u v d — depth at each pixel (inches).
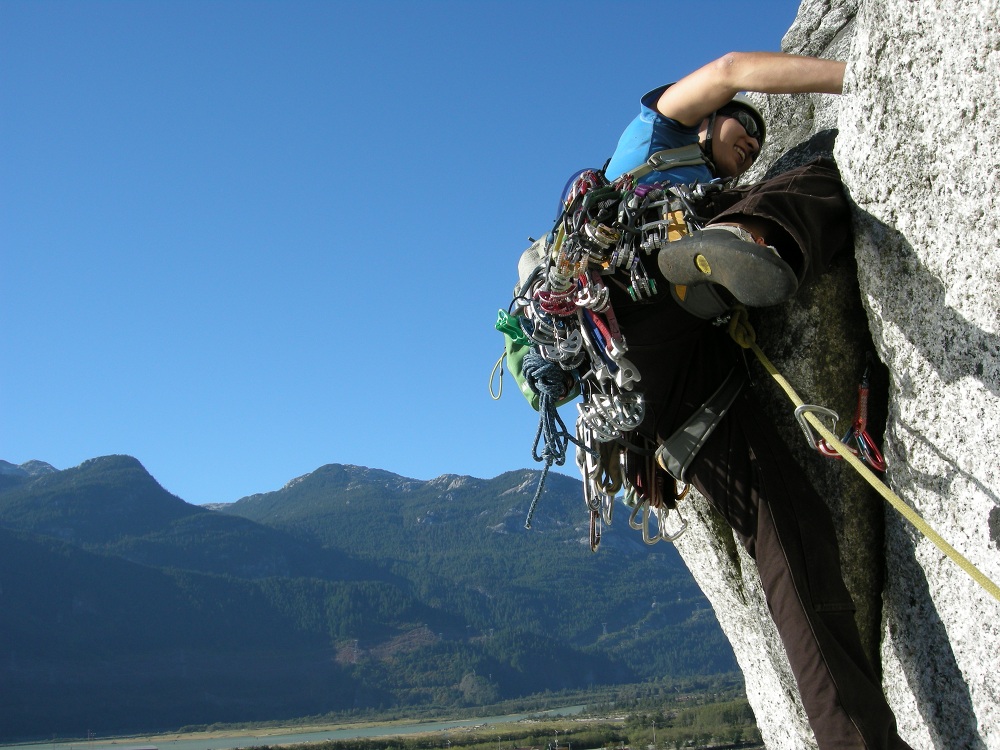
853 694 135.6
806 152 177.8
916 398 139.0
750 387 164.6
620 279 157.8
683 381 163.9
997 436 124.6
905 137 130.8
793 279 124.9
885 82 132.0
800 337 158.2
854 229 145.6
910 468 142.8
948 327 130.1
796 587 142.9
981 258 122.7
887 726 136.0
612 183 159.0
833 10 220.1
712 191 156.3
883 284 140.9
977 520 130.6
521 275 220.7
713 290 147.9
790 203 140.8
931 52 124.1
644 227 149.6
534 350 171.8
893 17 128.4
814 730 137.5
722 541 202.4
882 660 159.8
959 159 123.2
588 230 153.9
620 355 154.1
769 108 221.9
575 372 171.5
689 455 159.5
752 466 154.8
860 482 157.1
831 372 157.9
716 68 157.5
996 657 129.7
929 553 141.3
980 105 118.5
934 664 144.1
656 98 169.2
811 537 146.3
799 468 154.3
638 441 177.2
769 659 201.6
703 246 132.6
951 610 138.3
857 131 139.1
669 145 164.7
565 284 156.4
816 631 139.7
